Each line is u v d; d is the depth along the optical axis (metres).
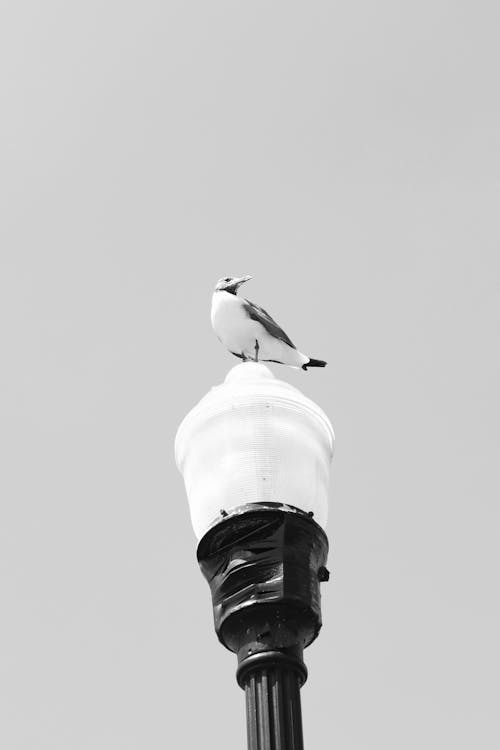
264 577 6.00
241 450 6.40
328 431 6.80
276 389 6.65
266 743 5.62
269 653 5.86
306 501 6.34
